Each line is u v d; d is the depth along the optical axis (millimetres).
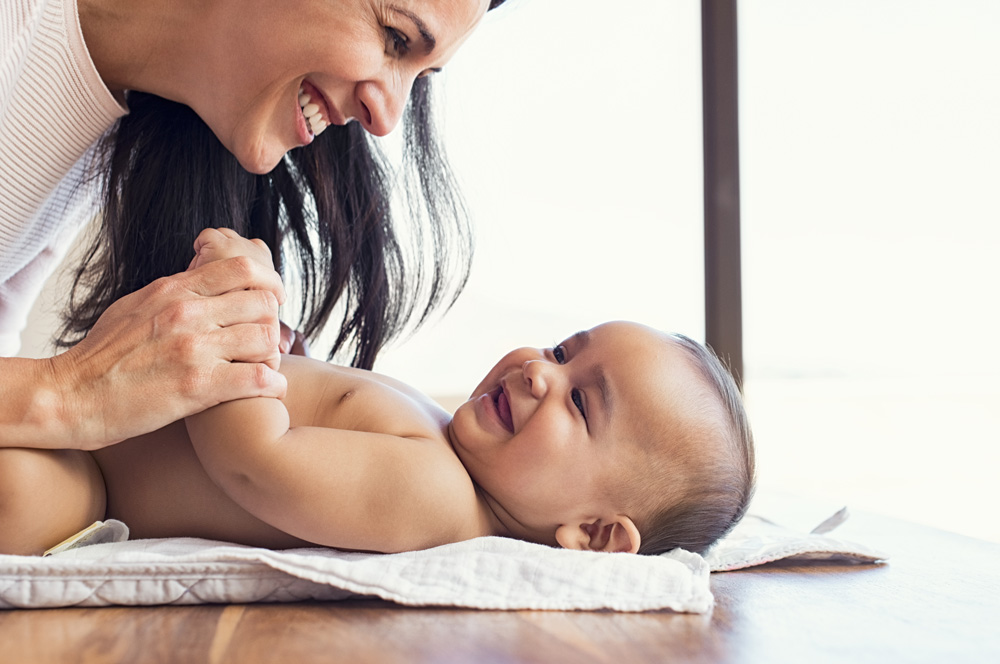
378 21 1396
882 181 4578
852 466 3883
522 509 1390
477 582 1101
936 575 1420
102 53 1441
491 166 2615
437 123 1904
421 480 1209
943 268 4785
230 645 890
